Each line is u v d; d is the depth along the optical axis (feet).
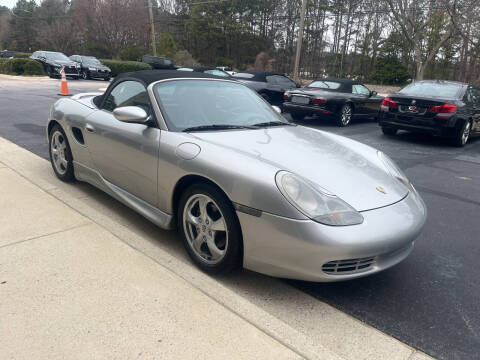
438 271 9.62
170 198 9.09
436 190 16.43
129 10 144.25
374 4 125.90
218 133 9.53
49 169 15.08
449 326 7.50
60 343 6.06
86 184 13.74
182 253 9.52
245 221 7.59
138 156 9.73
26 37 222.28
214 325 6.68
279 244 7.31
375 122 38.58
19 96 40.06
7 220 10.09
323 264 7.18
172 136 9.17
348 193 7.93
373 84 128.36
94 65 81.10
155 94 10.11
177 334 6.41
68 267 8.09
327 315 7.57
